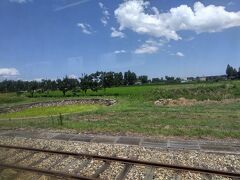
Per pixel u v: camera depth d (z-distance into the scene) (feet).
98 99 166.09
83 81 236.84
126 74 388.98
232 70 365.81
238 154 39.75
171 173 32.27
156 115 83.97
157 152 41.19
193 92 163.43
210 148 43.37
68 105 161.68
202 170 32.12
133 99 158.20
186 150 42.42
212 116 78.18
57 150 43.55
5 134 63.16
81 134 57.82
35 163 38.45
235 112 85.46
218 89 166.50
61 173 32.73
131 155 40.50
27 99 218.59
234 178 30.45
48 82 306.96
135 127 62.49
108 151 42.75
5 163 38.63
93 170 34.50
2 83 393.09
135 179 31.24
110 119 78.69
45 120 84.64
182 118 75.92
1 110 148.15
